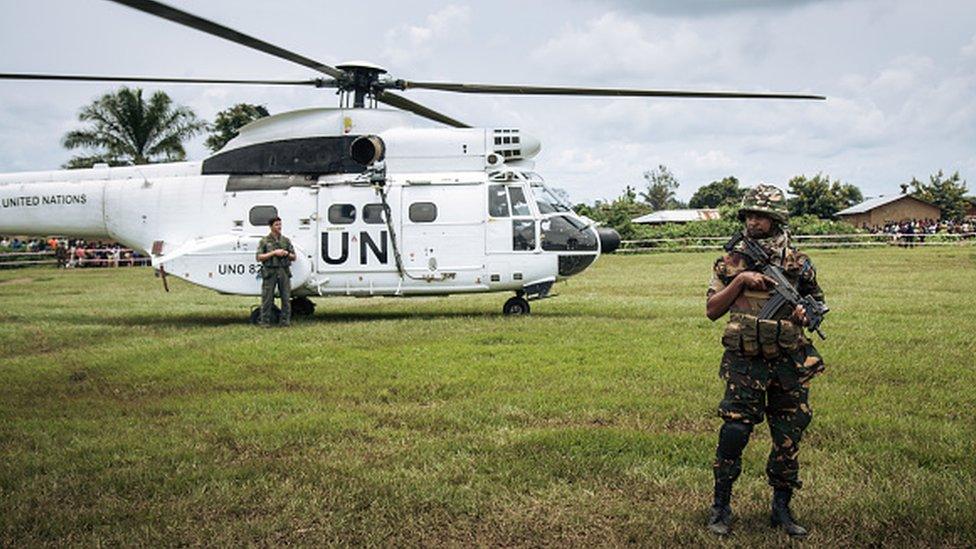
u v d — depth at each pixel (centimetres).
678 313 1438
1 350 1165
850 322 1275
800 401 449
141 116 4841
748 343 443
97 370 962
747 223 464
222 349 1101
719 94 1277
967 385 807
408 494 508
